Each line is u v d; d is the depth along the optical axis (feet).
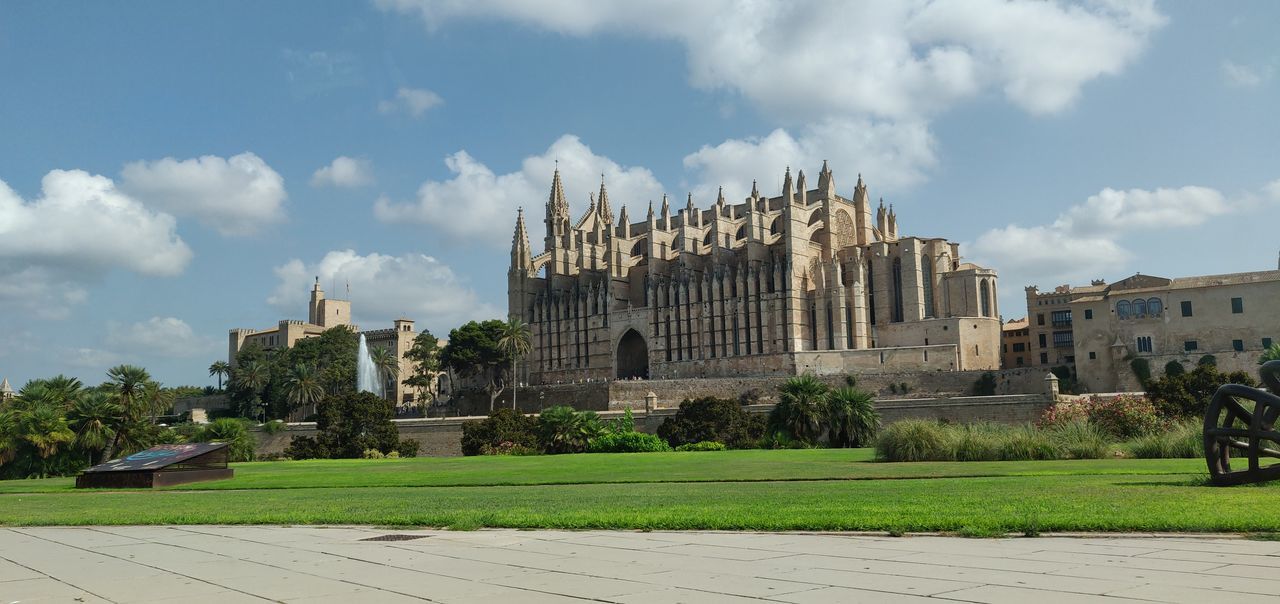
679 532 67.82
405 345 647.97
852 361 396.78
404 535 70.33
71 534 78.02
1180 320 338.34
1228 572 45.68
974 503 79.36
